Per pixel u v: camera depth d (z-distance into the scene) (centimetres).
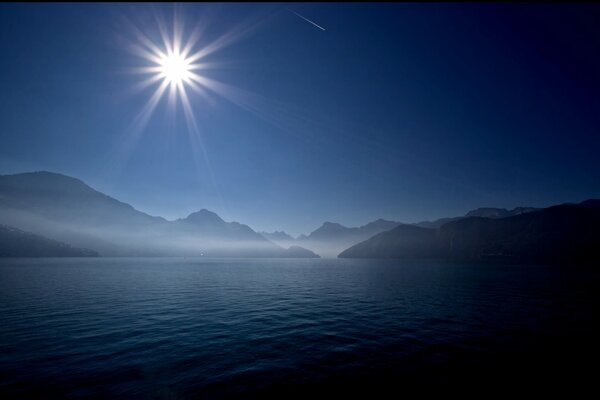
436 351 1598
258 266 14288
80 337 1831
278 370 1334
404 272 8931
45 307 2812
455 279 6350
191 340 1791
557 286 4891
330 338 1859
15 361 1409
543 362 1430
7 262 13662
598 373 1301
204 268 11725
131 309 2766
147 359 1455
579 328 2106
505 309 2839
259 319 2400
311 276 7494
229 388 1150
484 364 1408
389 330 2058
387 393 1117
